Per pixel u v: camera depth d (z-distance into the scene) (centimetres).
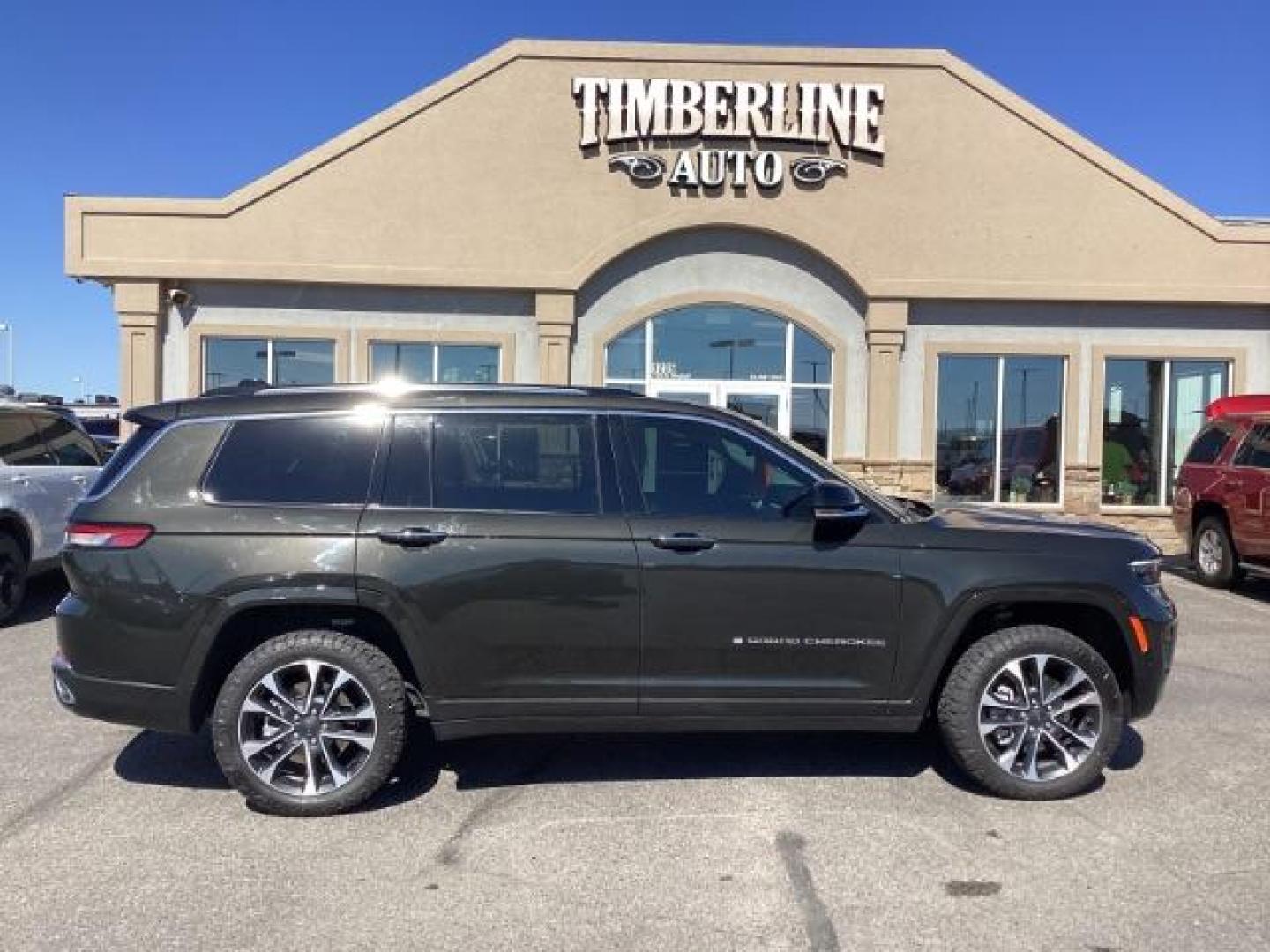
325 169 1391
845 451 1448
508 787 495
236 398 484
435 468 474
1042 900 378
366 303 1424
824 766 523
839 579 471
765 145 1416
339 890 386
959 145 1419
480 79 1398
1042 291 1419
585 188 1407
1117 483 1470
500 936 353
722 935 353
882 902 376
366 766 460
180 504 462
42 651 780
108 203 1381
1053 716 479
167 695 455
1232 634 879
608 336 1434
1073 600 478
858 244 1420
